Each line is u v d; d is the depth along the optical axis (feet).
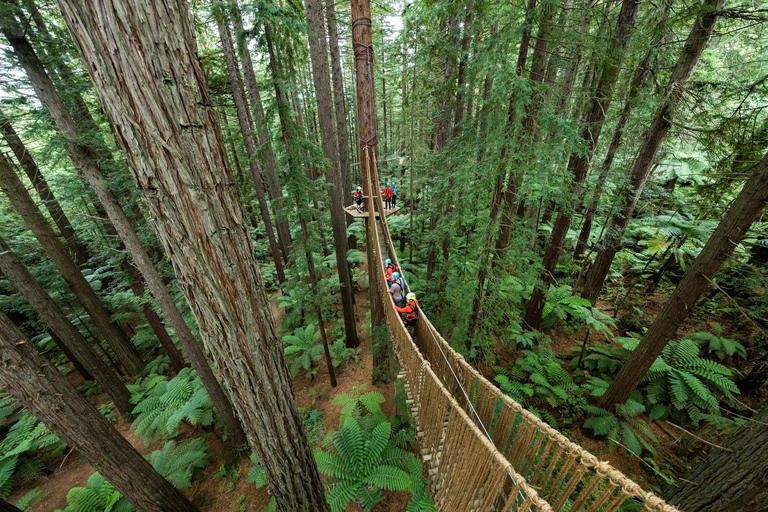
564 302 26.78
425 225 40.14
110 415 29.01
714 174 16.98
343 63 61.26
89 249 34.40
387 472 17.95
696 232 22.61
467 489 7.50
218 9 16.01
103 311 29.91
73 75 23.12
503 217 19.02
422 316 15.98
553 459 6.56
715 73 22.53
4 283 33.73
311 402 27.76
